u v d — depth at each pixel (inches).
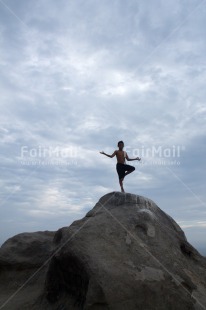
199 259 389.7
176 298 307.9
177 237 397.7
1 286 479.2
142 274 309.7
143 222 373.7
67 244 334.6
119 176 457.4
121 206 406.3
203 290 334.6
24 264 503.2
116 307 281.4
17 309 358.0
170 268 334.0
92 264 303.0
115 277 295.4
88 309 279.0
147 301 294.5
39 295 371.6
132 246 340.8
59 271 342.6
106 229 353.7
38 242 534.3
